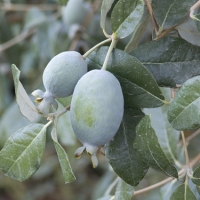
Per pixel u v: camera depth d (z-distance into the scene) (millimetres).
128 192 571
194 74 542
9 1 1011
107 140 489
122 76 521
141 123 505
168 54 541
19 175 526
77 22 829
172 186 651
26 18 956
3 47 1009
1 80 1146
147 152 514
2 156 527
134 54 542
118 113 490
